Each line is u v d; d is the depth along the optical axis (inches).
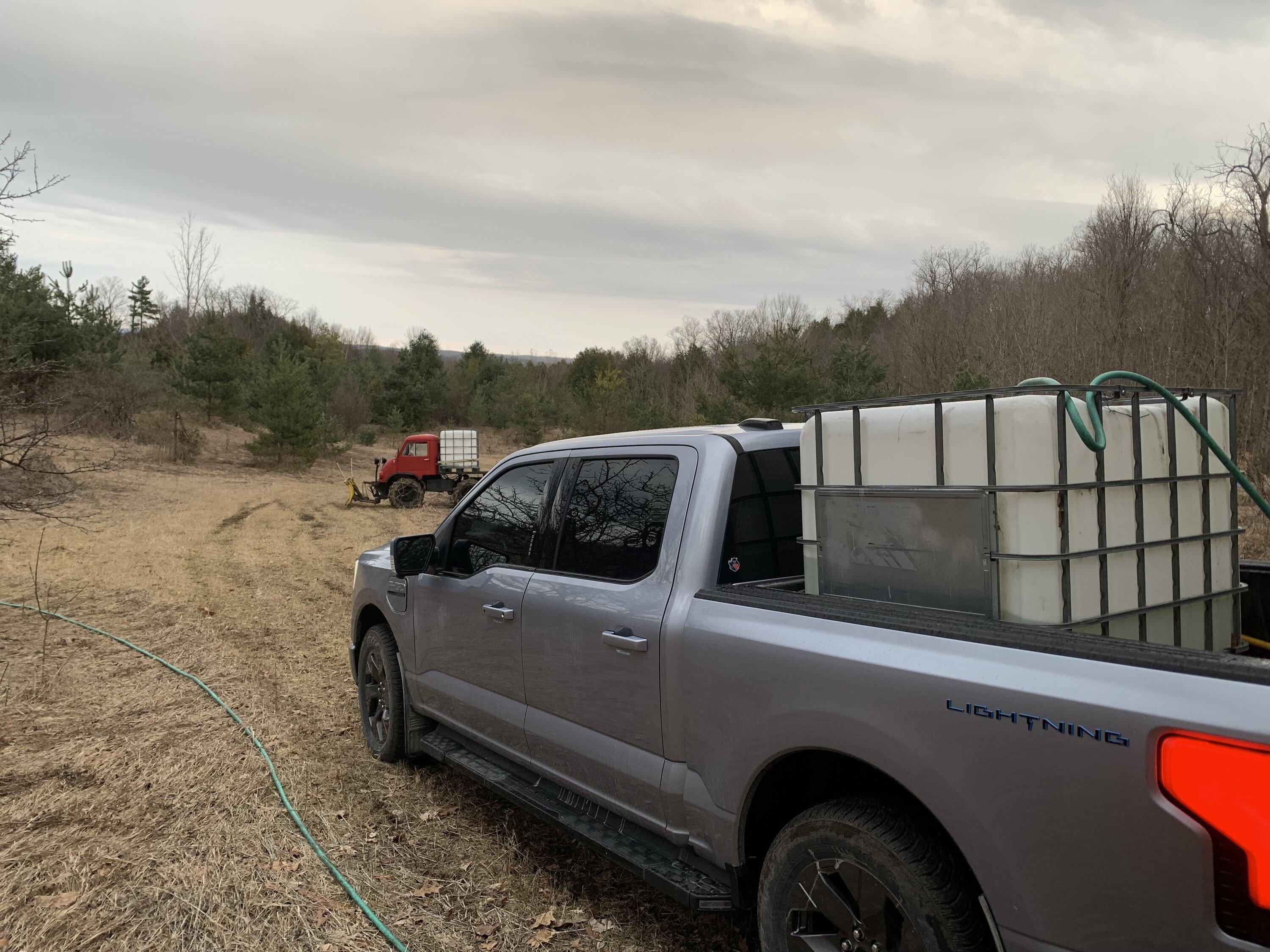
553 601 136.8
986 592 91.1
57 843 158.1
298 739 214.4
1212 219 879.7
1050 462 88.6
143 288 2310.5
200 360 1507.1
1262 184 772.6
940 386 1601.9
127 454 1165.7
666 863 117.0
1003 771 76.4
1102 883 70.3
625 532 130.1
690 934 129.0
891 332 2313.0
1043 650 76.5
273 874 146.8
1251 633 118.3
